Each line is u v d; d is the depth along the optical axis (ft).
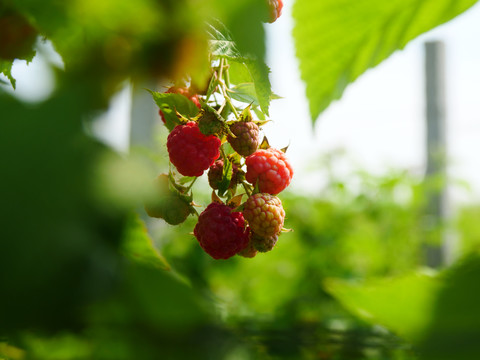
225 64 1.15
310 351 1.67
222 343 0.51
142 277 0.48
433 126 6.13
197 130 1.15
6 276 0.36
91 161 0.41
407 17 0.91
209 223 1.23
